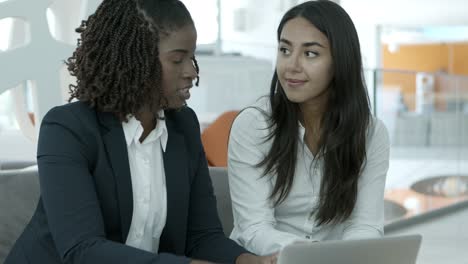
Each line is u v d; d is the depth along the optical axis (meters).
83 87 1.42
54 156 1.36
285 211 1.87
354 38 1.75
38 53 2.41
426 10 13.02
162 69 1.42
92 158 1.40
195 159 1.58
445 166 5.74
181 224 1.52
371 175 1.87
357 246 1.28
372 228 1.83
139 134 1.45
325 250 1.25
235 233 1.85
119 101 1.41
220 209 2.01
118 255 1.30
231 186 1.89
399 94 5.11
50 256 1.38
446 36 13.97
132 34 1.38
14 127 4.21
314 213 1.83
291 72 1.74
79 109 1.42
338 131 1.78
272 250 1.69
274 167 1.82
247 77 4.60
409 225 5.26
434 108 5.49
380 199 1.88
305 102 1.83
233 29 6.82
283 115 1.83
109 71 1.39
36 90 2.42
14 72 2.36
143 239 1.48
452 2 12.85
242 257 1.51
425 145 5.44
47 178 1.35
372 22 13.26
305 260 1.24
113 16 1.39
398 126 5.11
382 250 1.31
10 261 1.41
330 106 1.80
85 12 2.54
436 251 4.48
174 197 1.50
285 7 7.05
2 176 1.79
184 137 1.56
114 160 1.41
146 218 1.47
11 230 1.76
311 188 1.83
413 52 13.43
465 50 13.73
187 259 1.30
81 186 1.35
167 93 1.44
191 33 1.43
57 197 1.34
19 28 3.22
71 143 1.37
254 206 1.82
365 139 1.82
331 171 1.80
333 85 1.78
